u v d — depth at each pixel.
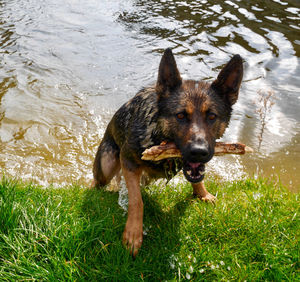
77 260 0.70
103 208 0.91
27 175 1.27
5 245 0.72
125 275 0.69
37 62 2.02
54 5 2.96
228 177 1.29
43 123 1.56
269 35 2.33
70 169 1.33
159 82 0.86
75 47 2.21
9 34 2.35
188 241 0.80
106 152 1.12
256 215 0.88
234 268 0.73
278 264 0.72
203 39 2.27
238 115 1.65
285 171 1.31
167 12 2.78
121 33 2.40
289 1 3.03
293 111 1.64
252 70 1.95
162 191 1.04
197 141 0.76
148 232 0.84
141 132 0.90
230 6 2.91
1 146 1.41
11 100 1.68
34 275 0.65
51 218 0.78
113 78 1.91
